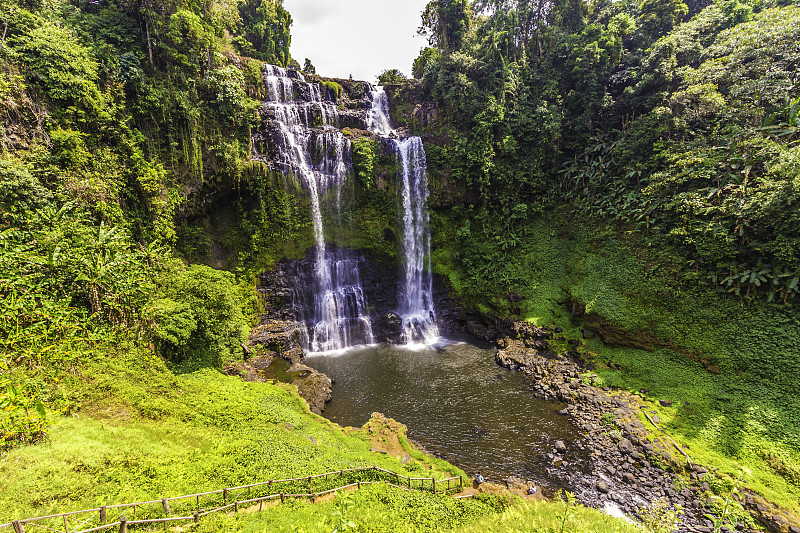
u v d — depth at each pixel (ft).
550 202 110.11
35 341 39.47
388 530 33.96
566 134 108.58
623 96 104.12
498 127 109.19
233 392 59.21
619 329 77.92
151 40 78.28
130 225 68.28
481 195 110.52
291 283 97.14
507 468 52.90
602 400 66.39
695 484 48.52
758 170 67.87
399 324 101.76
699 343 67.00
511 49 118.11
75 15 70.44
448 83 114.52
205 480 37.09
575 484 49.80
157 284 65.16
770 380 57.41
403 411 66.74
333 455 48.42
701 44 93.76
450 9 118.93
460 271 111.75
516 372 80.33
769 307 61.77
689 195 72.64
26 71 57.00
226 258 91.40
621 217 90.02
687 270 72.79
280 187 96.68
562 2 120.26
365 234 107.34
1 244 44.09
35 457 31.45
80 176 60.08
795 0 90.89
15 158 52.24
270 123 99.14
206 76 86.28
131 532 28.02
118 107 69.31
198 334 67.72
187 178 82.43
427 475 48.85
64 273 48.55
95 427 39.17
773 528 41.37
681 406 61.36
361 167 103.71
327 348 96.94
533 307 96.84
